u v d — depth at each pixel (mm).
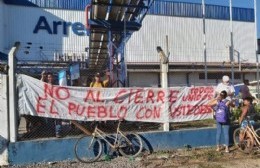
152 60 40531
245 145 10492
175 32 42750
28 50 37156
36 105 9680
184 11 43375
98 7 15414
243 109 10711
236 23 45688
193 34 43531
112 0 14938
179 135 10797
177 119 10984
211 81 39750
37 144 9445
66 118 9938
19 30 37188
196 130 11008
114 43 18688
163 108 10812
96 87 10328
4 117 9320
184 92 11117
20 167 9078
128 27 17172
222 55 44438
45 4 38188
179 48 42719
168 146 10641
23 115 9711
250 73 40688
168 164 9273
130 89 10492
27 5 37531
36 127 9836
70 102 9984
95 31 17562
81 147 9742
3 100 9352
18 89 9539
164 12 42469
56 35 38281
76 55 34844
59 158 9609
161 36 42062
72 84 14898
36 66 21250
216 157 9945
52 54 37562
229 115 10766
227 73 39812
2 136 9281
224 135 10672
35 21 37781
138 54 40500
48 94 9797
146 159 9750
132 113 10477
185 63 39750
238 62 40281
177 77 38719
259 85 18484
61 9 38594
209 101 11445
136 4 15203
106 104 10258
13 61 9500
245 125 10602
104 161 9641
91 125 10164
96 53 22750
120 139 10023
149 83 37156
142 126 10734
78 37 38875
